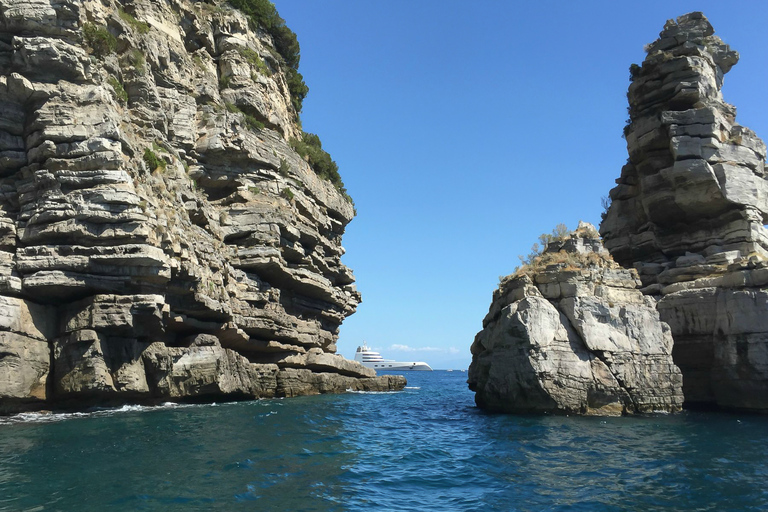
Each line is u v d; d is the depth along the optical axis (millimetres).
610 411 28172
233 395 35562
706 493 14773
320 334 49500
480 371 33031
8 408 25547
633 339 29125
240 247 41219
